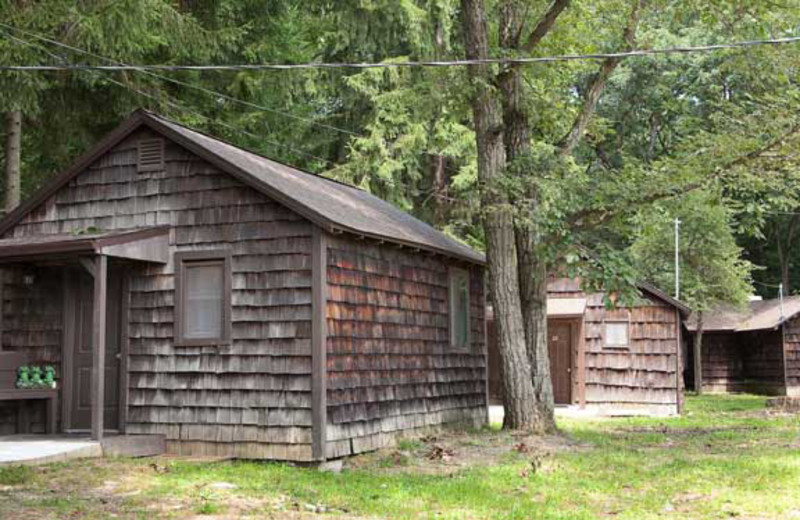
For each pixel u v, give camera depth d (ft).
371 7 80.53
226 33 57.52
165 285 38.47
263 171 39.45
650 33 57.62
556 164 47.83
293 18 78.13
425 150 87.10
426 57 83.97
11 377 39.70
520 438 45.39
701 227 88.38
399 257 43.21
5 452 32.55
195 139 38.65
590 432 51.52
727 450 42.09
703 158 48.24
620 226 51.65
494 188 46.70
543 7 52.06
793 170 47.55
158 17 52.24
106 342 39.47
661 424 58.29
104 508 25.70
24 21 45.96
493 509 27.30
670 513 26.66
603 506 27.89
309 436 35.17
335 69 84.79
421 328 45.06
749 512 26.45
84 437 37.73
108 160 40.47
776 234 130.52
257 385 36.32
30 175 68.03
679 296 88.58
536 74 53.11
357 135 88.43
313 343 35.50
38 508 25.00
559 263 54.85
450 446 42.45
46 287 40.93
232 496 28.53
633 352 69.10
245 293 36.99
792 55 49.24
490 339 79.56
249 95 67.82
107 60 49.70
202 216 38.27
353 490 30.45
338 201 42.65
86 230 39.32
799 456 38.29
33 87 47.19
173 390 37.73
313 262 35.88
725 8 49.32
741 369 105.50
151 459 35.37
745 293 93.15
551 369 71.97
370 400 39.04
